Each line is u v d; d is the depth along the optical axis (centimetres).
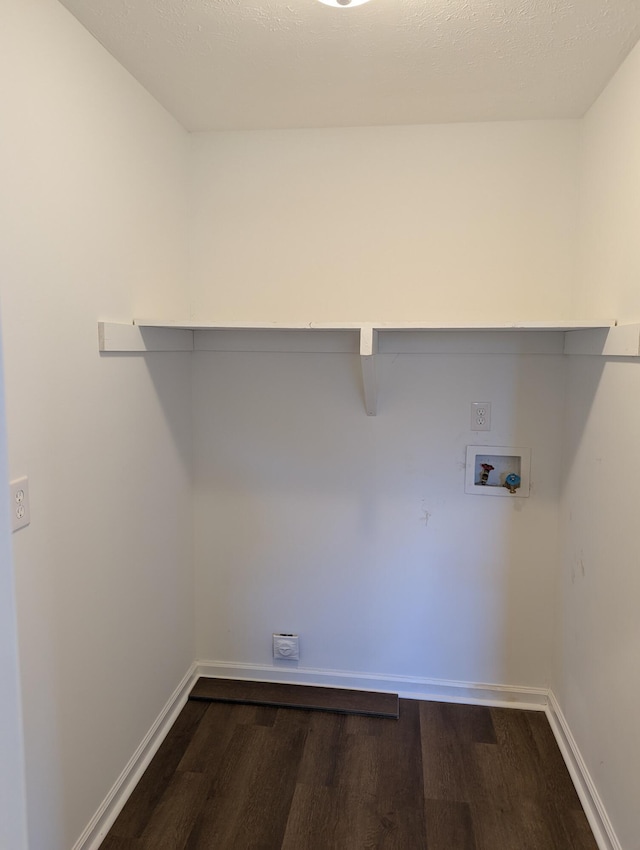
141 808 165
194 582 226
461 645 216
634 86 144
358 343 207
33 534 122
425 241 200
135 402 170
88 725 147
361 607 220
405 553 215
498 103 178
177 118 192
